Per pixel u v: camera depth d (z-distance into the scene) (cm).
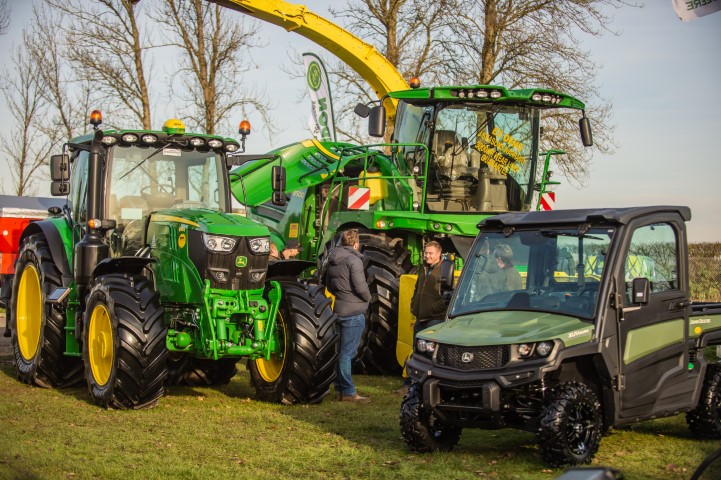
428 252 959
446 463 680
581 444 665
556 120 1945
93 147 974
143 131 1001
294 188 1373
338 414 888
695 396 764
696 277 1650
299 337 933
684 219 782
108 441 750
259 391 976
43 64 2308
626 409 704
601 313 688
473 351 674
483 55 1973
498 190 1234
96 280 932
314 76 1742
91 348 932
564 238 737
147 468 661
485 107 1227
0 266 1695
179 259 936
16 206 1844
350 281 972
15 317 1093
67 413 874
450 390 683
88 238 977
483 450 728
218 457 703
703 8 784
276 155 1075
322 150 1420
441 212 1215
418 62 2064
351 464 682
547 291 734
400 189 1270
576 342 668
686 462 679
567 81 1941
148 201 1005
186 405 930
